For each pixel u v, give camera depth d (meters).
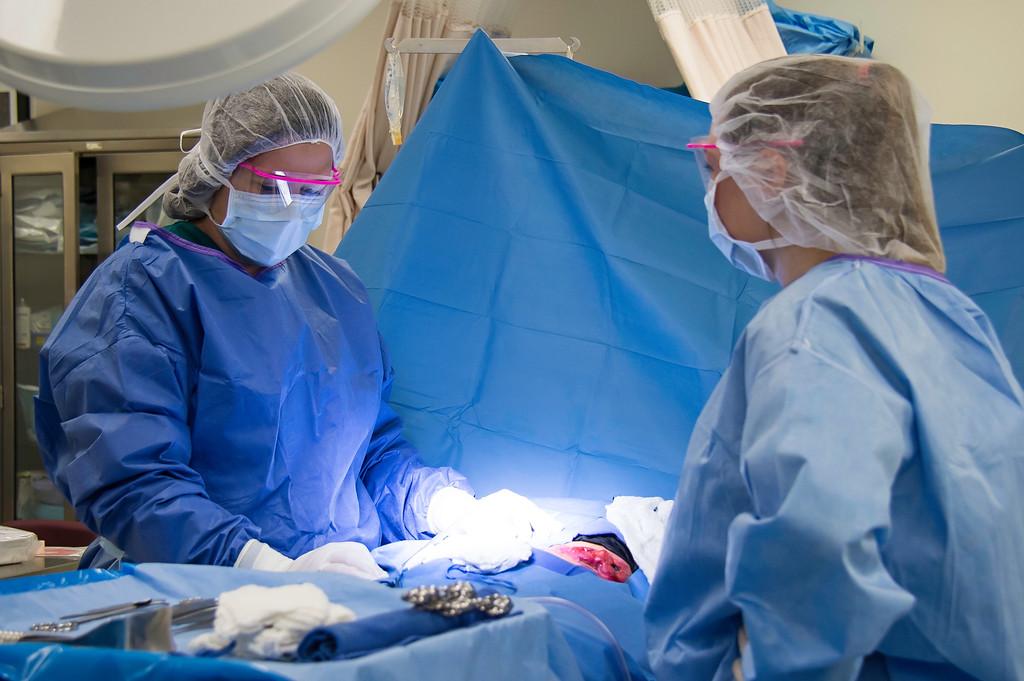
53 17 0.86
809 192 1.20
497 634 0.98
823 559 0.93
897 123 1.21
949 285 1.20
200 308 1.64
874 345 1.07
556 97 2.24
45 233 3.98
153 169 3.84
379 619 0.95
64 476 1.57
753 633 0.98
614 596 1.50
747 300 2.17
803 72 1.24
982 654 1.02
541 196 2.20
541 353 2.14
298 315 1.78
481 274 2.16
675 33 2.80
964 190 2.15
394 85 2.33
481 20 2.99
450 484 1.92
